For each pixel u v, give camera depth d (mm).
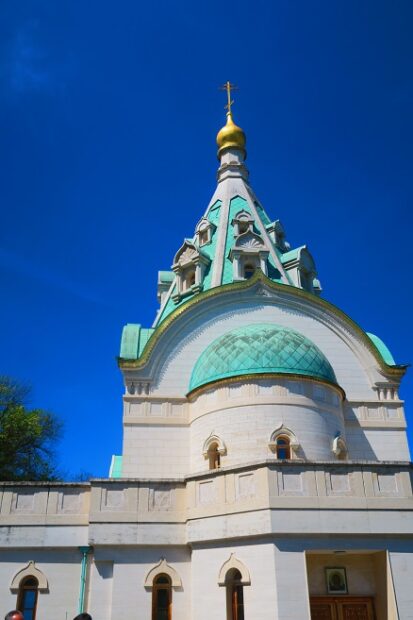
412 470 22078
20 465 45781
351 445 31531
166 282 42469
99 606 22156
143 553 23031
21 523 24047
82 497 24719
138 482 24172
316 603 21703
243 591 20469
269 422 26391
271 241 41250
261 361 27672
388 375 33625
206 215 44750
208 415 28047
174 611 22125
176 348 33312
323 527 20516
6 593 22938
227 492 22234
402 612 19766
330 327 34844
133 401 31469
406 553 20688
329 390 28625
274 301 35094
